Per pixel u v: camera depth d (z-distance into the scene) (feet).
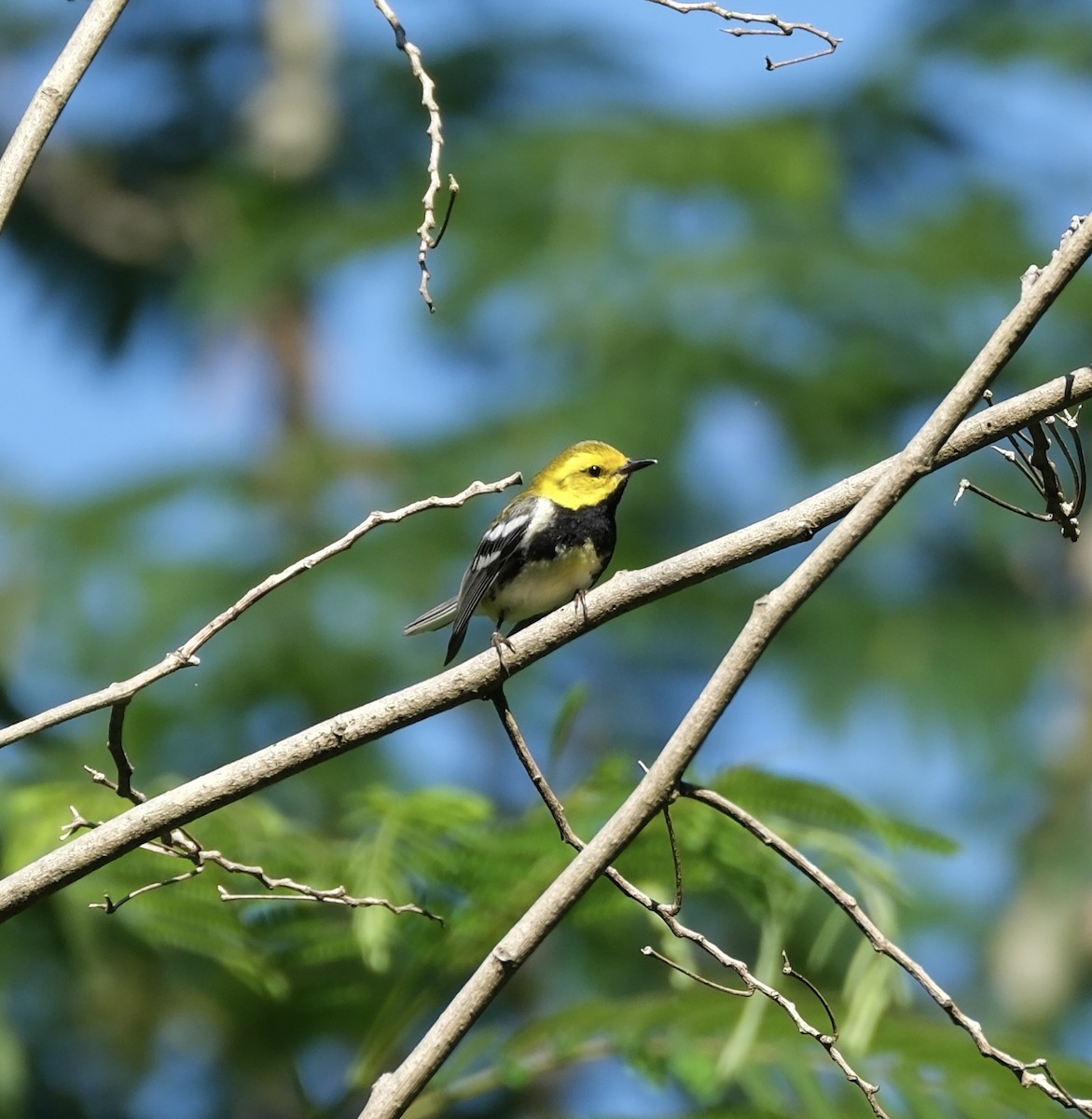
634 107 62.28
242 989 33.37
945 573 57.57
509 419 52.26
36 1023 36.88
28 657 50.49
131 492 53.83
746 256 53.16
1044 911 54.24
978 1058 23.68
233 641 48.78
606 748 50.62
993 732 53.42
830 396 51.90
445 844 24.00
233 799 16.92
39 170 67.15
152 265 67.72
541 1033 24.06
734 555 18.13
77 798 24.98
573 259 53.11
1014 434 17.92
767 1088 23.31
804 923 38.40
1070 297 58.49
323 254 57.52
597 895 24.68
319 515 52.95
